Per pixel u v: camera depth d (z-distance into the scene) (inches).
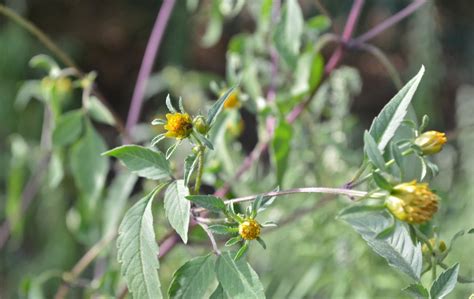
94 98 20.2
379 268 22.1
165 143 27.8
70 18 46.0
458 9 45.8
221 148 18.9
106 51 47.6
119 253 13.1
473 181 27.5
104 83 48.3
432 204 12.2
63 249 33.8
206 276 13.1
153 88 32.0
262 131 20.4
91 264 32.8
